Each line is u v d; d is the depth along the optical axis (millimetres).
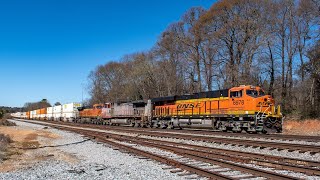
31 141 25438
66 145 22312
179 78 65500
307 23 47000
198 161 13812
